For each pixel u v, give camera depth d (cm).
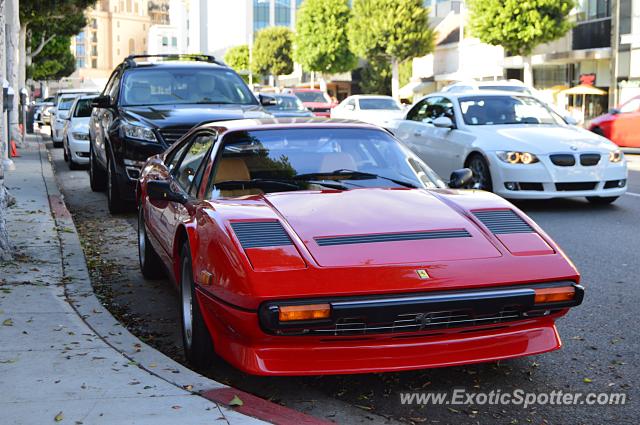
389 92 7069
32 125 3600
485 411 412
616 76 3816
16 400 393
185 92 1110
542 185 1045
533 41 3819
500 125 1152
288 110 2270
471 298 397
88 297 605
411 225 445
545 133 1093
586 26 4084
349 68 6825
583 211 1070
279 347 400
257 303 385
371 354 403
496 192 1062
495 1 3800
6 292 610
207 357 458
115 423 364
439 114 1240
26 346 480
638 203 1136
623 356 493
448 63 5803
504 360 489
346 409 415
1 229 721
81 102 1898
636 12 3669
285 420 368
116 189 1076
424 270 402
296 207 467
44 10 3306
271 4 12238
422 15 5416
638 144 2211
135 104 1091
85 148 1780
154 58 1346
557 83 4441
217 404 388
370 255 409
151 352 475
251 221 440
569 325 559
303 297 386
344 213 459
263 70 9156
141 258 722
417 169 558
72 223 955
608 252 802
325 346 401
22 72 3391
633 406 417
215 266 418
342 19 6675
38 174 1546
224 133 557
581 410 412
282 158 541
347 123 593
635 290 651
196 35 13950
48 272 684
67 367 443
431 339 409
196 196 523
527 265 417
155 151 989
